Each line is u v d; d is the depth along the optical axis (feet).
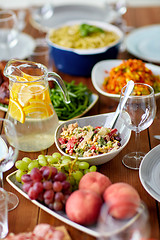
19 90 3.10
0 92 4.11
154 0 9.21
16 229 2.50
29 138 3.21
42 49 5.19
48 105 3.24
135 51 5.14
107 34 5.34
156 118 3.86
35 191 2.45
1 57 5.05
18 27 6.07
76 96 3.97
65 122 3.35
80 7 6.44
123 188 2.42
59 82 3.28
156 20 6.50
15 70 3.14
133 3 9.20
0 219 2.41
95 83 4.18
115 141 3.14
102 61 4.54
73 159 2.96
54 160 2.92
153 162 2.98
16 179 2.88
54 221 2.55
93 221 2.35
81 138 3.17
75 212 2.33
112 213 2.11
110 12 6.38
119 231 1.98
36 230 2.33
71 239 2.41
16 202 2.73
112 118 3.39
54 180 2.54
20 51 5.32
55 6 6.39
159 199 2.56
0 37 5.37
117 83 4.13
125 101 2.94
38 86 3.11
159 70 4.35
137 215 2.13
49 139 3.28
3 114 4.06
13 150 2.71
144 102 2.90
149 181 2.79
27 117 3.13
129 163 3.12
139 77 4.09
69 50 4.63
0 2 9.25
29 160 2.96
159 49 5.30
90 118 3.43
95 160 2.92
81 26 5.26
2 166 2.66
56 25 6.05
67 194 2.54
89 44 4.98
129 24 6.33
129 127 3.04
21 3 9.27
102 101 4.28
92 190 2.51
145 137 3.54
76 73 4.90
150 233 2.17
